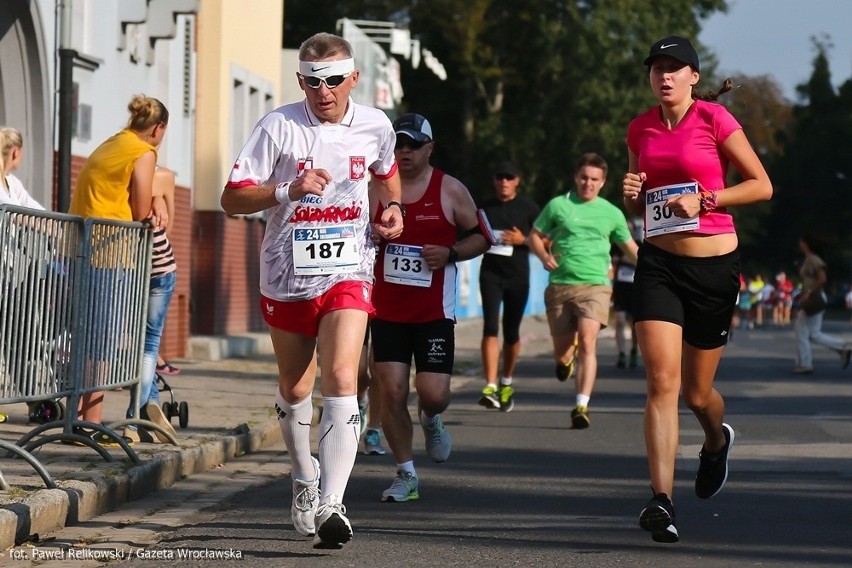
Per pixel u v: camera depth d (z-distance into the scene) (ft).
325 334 37.96
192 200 118.52
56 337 48.32
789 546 39.65
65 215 48.16
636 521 43.80
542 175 330.13
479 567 36.35
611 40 316.40
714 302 40.27
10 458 49.19
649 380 39.60
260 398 78.54
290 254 38.17
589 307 73.61
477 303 234.79
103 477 45.32
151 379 58.08
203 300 122.52
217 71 122.52
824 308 124.36
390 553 38.19
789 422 76.69
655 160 40.16
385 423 47.73
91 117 89.97
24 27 80.79
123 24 97.09
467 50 325.21
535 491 50.31
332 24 338.34
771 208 578.66
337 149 38.06
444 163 351.25
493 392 82.17
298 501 39.81
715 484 44.57
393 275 47.47
